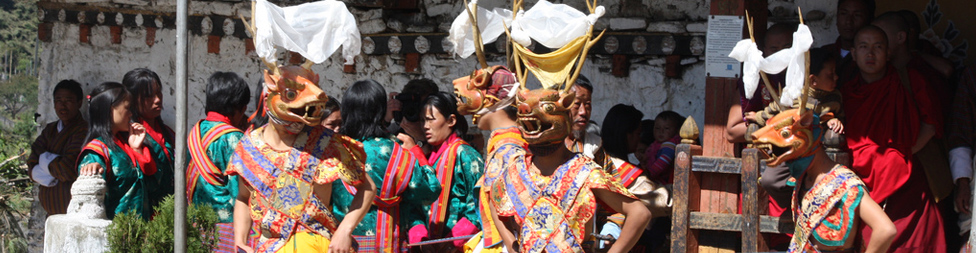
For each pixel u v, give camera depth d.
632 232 3.50
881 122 4.37
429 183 4.50
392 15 7.25
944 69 4.89
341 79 7.41
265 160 3.87
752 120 4.20
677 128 5.38
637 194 4.53
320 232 3.90
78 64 8.33
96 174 4.98
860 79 4.51
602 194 3.53
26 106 36.91
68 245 4.70
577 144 4.53
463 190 4.68
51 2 8.43
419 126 5.25
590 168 3.50
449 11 7.02
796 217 3.76
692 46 6.29
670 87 6.41
